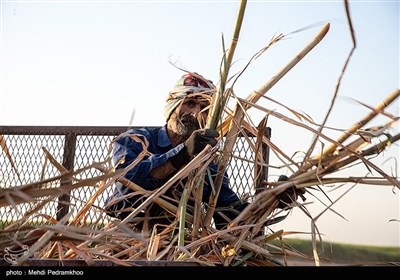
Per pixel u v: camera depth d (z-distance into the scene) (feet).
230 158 11.62
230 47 10.96
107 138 14.78
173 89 13.43
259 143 11.58
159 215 12.43
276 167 11.46
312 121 10.91
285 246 11.27
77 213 10.47
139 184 12.27
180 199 11.96
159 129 14.02
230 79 11.31
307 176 10.93
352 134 10.88
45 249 10.64
